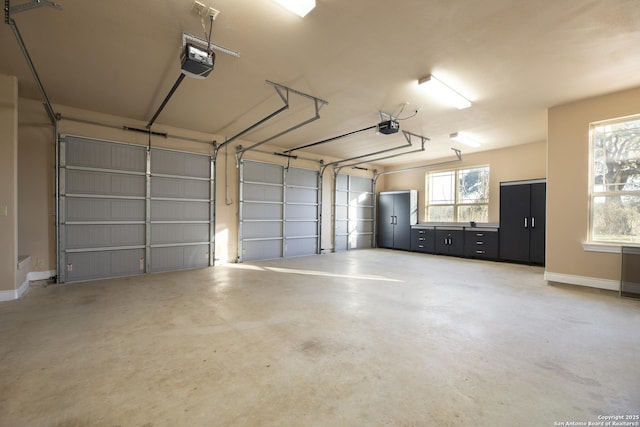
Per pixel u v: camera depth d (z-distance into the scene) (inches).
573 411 66.4
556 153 182.9
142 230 217.6
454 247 319.0
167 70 143.3
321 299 152.2
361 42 118.0
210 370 82.7
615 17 100.9
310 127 233.5
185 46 106.0
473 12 99.5
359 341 102.0
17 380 77.2
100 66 139.6
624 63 131.9
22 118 176.9
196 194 245.6
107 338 103.3
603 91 161.5
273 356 91.0
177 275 212.8
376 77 147.3
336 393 72.3
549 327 115.5
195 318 123.2
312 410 66.0
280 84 156.5
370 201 402.3
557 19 102.3
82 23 107.6
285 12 100.7
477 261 286.4
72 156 190.1
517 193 272.4
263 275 213.6
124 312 130.6
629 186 162.6
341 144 288.4
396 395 71.7
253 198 282.2
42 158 182.5
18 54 128.6
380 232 403.2
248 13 101.3
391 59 130.6
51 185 185.6
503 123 218.8
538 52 123.8
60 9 97.3
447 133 247.0
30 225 179.3
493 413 65.5
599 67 135.7
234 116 209.3
